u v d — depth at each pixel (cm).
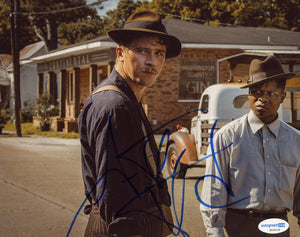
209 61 2047
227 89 913
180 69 2019
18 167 1105
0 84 3906
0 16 4488
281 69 249
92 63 2184
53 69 2641
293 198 257
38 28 4434
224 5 3666
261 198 248
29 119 3284
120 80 182
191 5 3753
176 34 2108
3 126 2302
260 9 3841
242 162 250
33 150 1537
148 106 1970
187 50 2017
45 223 590
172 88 2011
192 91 2034
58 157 1340
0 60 4131
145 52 184
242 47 2027
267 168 249
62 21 4438
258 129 249
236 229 254
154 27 185
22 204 698
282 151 250
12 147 1638
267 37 2344
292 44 2120
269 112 247
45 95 2506
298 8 4109
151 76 186
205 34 2195
